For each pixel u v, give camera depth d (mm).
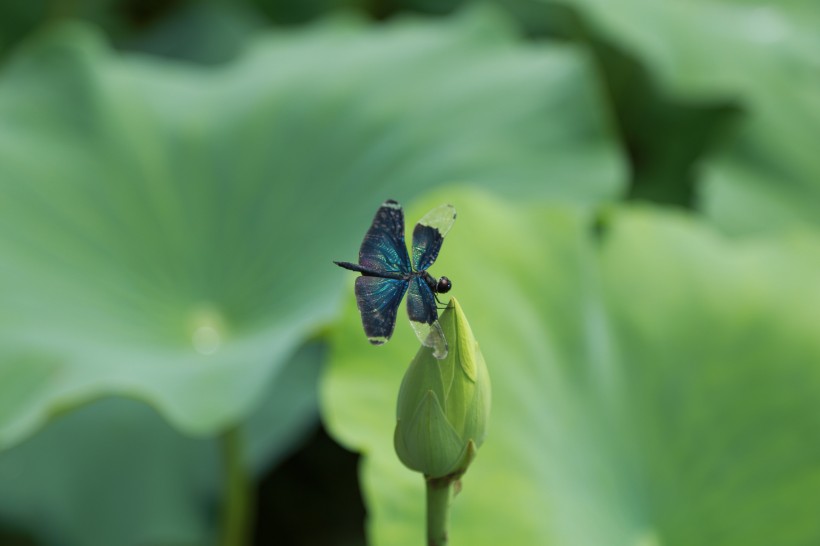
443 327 1009
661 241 1318
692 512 1212
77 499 1711
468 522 1170
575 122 1643
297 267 1532
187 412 1272
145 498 1732
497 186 1561
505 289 1265
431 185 1571
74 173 1642
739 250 1323
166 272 1571
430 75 1740
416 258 959
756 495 1213
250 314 1510
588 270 1294
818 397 1246
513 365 1229
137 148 1707
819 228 1749
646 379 1264
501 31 1811
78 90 1745
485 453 1188
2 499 1676
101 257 1552
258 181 1670
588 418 1238
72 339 1372
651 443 1240
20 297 1412
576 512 1185
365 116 1699
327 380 1218
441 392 1009
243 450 1544
